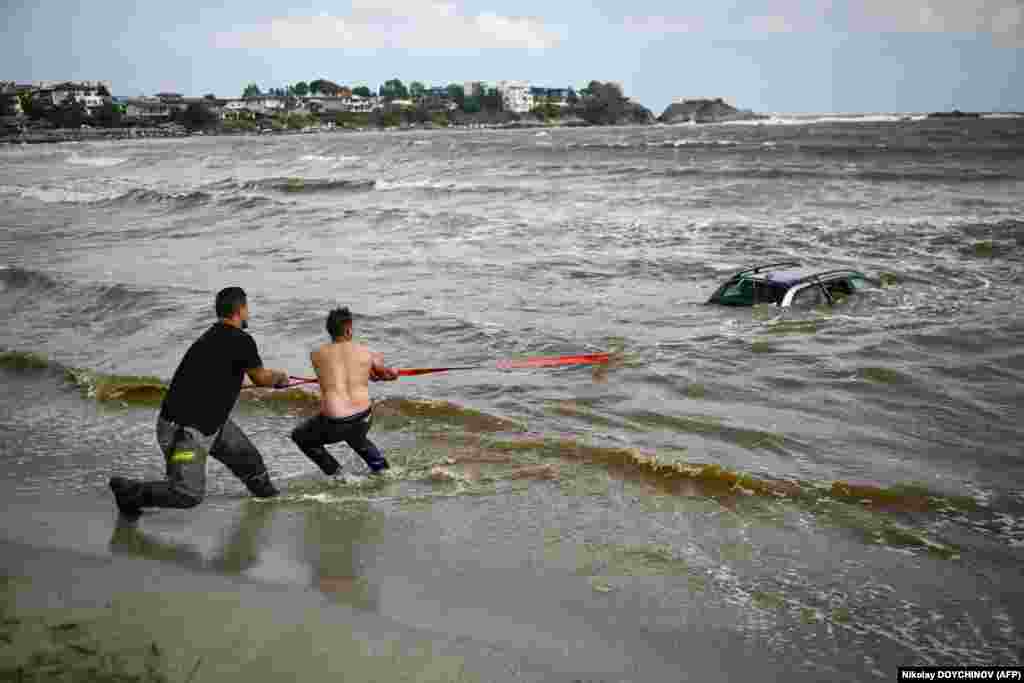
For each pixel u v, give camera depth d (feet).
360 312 40.40
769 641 13.70
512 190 106.01
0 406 28.37
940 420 24.22
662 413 25.53
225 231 75.77
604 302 42.04
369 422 20.71
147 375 31.07
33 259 60.95
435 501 19.79
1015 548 16.93
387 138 480.23
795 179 111.55
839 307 38.32
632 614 14.55
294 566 16.42
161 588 15.29
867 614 14.56
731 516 18.62
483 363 31.86
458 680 12.26
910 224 65.92
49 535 18.08
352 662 12.71
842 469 20.95
